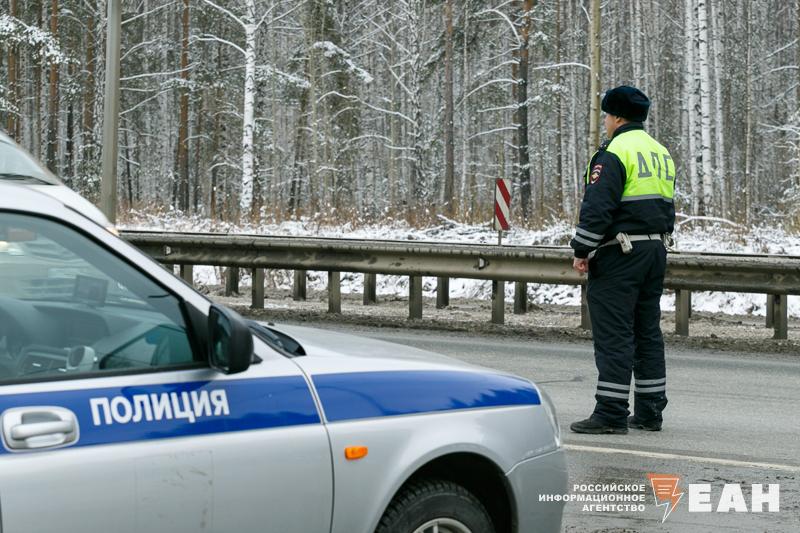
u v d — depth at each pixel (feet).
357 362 23.79
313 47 255.09
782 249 125.39
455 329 82.74
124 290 20.88
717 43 232.73
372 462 22.71
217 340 20.88
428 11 277.64
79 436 19.03
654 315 48.16
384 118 334.24
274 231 156.25
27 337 19.88
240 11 257.34
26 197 20.33
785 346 76.54
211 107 301.84
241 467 20.79
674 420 51.21
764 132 318.24
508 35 279.90
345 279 123.54
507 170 331.57
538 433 26.22
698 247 127.95
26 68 299.99
